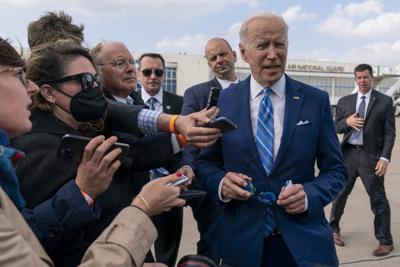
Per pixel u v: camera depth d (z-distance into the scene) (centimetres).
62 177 140
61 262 140
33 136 145
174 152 187
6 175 108
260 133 212
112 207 155
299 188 198
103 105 160
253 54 211
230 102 221
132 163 177
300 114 210
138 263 113
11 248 89
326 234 210
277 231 210
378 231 440
